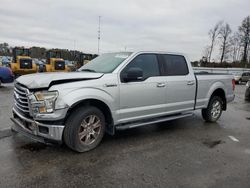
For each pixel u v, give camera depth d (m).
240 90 20.56
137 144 5.00
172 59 5.91
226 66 57.84
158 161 4.20
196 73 6.64
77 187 3.30
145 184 3.43
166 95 5.61
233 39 60.56
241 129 6.48
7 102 8.99
